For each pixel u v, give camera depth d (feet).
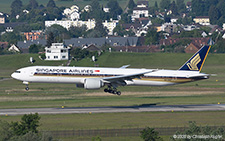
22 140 621.31
